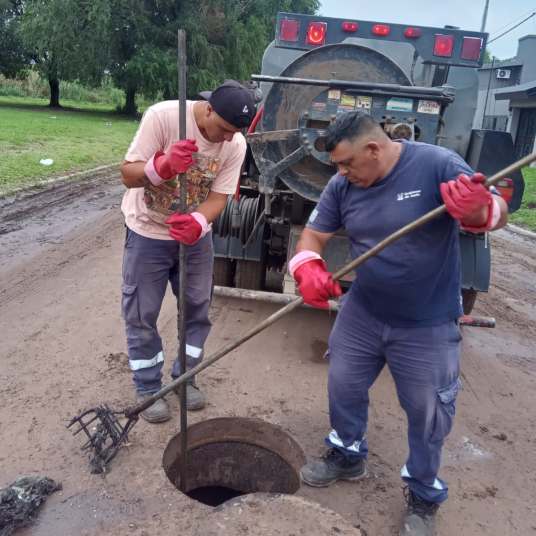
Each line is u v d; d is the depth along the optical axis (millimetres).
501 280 7078
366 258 2270
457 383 2578
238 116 2801
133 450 3109
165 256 3225
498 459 3369
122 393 3645
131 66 28625
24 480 2748
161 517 2648
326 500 2900
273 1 33062
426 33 4855
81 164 12578
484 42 4715
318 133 3873
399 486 3041
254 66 32500
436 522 2816
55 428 3264
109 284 5594
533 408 4004
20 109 25672
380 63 3918
